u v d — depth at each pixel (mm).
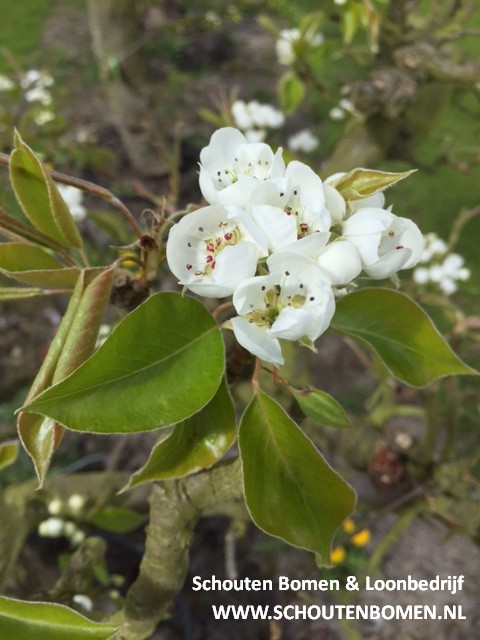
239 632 470
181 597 465
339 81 422
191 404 155
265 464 172
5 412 569
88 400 148
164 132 831
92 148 628
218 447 173
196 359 161
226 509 395
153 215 188
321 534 172
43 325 629
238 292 151
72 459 563
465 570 519
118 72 717
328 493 172
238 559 507
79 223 495
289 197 160
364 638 478
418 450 371
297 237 158
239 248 150
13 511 318
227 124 457
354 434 384
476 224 782
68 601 300
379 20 384
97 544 314
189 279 164
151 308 157
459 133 859
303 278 154
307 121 910
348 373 647
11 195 601
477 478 485
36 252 182
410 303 200
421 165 479
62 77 952
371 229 159
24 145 167
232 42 1049
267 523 167
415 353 205
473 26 1007
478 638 480
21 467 540
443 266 432
